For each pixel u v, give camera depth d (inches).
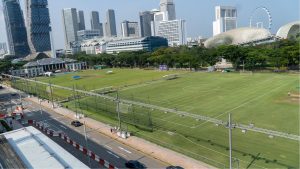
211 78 5787.4
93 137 2787.9
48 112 3964.1
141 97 4402.1
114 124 3120.1
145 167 2070.6
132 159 2228.1
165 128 2861.7
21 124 3462.1
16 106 4525.1
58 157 1723.7
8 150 1868.8
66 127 3181.6
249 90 4311.0
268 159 2031.3
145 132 2795.3
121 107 3725.4
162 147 2404.0
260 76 5570.9
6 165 1653.5
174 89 4854.8
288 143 2267.5
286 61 6018.7
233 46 7145.7
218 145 2343.8
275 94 3912.4
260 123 2773.1
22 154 1788.9
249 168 1927.9
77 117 3489.2
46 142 1974.7
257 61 6648.6
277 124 2711.6
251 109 3277.6
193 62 7519.7
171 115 3265.3
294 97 3673.7
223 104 3595.0
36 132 2181.3
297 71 5900.6
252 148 2233.0
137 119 3218.5
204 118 2069.4
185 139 2534.5
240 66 7150.6
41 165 1627.7
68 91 5477.4
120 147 2486.5
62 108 4104.3
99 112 3676.2
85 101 4411.9
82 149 2445.9
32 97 5211.6
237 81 5187.0
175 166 1961.1
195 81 5546.3
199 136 2573.8
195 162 2087.8
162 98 4227.4
